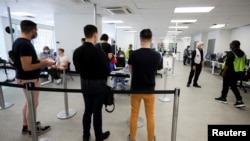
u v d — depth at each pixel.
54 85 4.62
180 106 3.21
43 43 9.73
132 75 1.72
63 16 5.84
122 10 4.52
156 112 2.89
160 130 2.27
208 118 2.70
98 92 1.60
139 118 2.60
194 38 13.50
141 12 4.84
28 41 1.70
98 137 1.83
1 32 7.05
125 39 11.96
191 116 2.76
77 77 5.77
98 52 1.54
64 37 5.96
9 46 7.39
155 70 1.69
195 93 4.14
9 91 3.88
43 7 4.68
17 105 3.04
